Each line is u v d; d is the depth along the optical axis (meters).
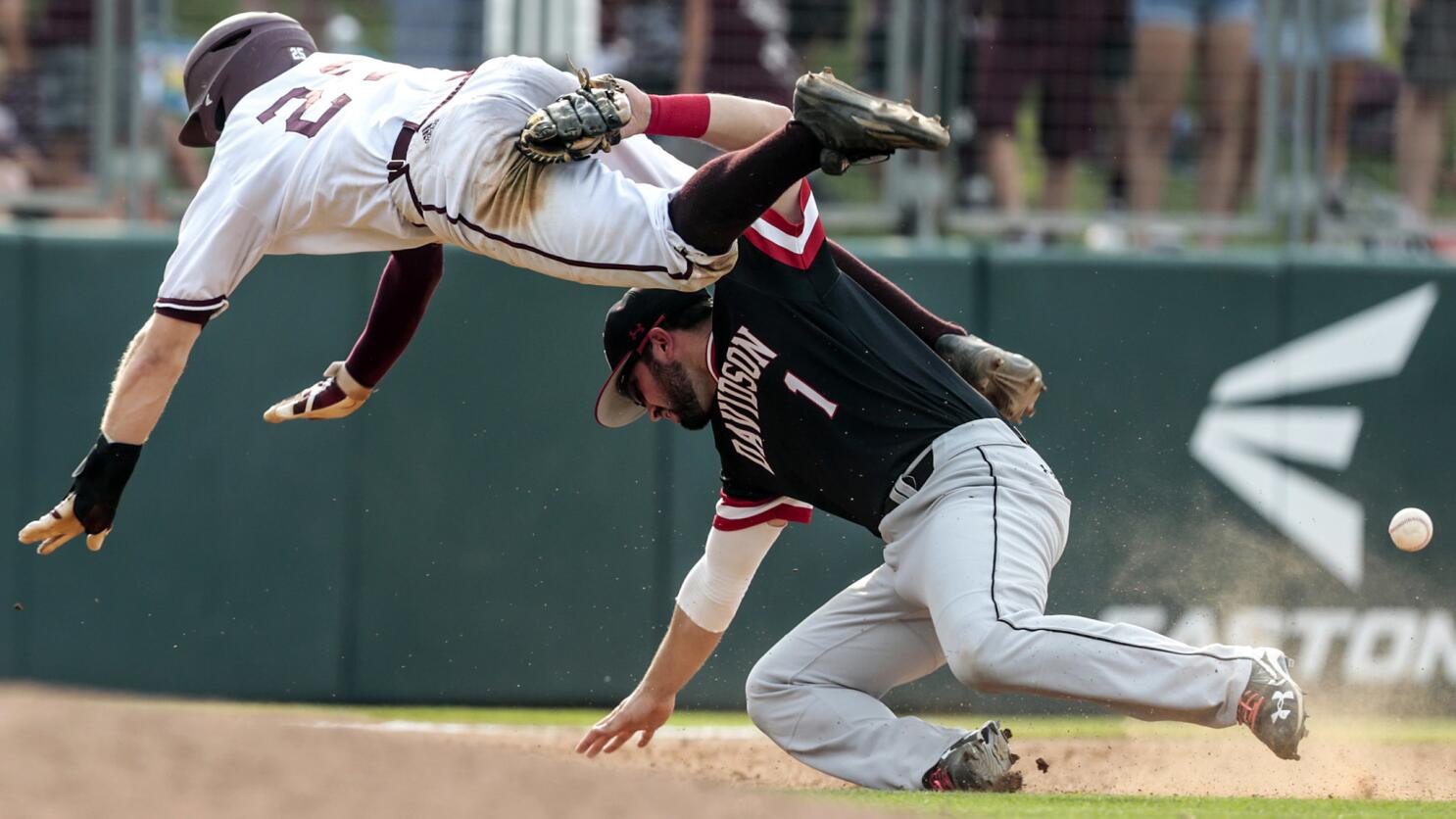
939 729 13.64
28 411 22.98
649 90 25.02
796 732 14.12
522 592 22.97
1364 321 23.83
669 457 23.05
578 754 15.02
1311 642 23.45
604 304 23.14
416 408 23.00
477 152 11.20
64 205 24.67
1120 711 11.78
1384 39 25.45
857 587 14.40
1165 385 23.55
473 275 23.05
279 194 11.82
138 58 24.67
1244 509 23.50
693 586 14.41
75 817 8.13
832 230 25.30
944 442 12.74
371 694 22.89
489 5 24.91
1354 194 25.59
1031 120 25.16
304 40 12.83
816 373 12.70
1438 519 23.77
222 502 22.89
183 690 22.81
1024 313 23.52
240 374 22.91
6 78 24.64
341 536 22.92
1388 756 18.00
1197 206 25.31
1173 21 24.86
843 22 25.08
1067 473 23.39
